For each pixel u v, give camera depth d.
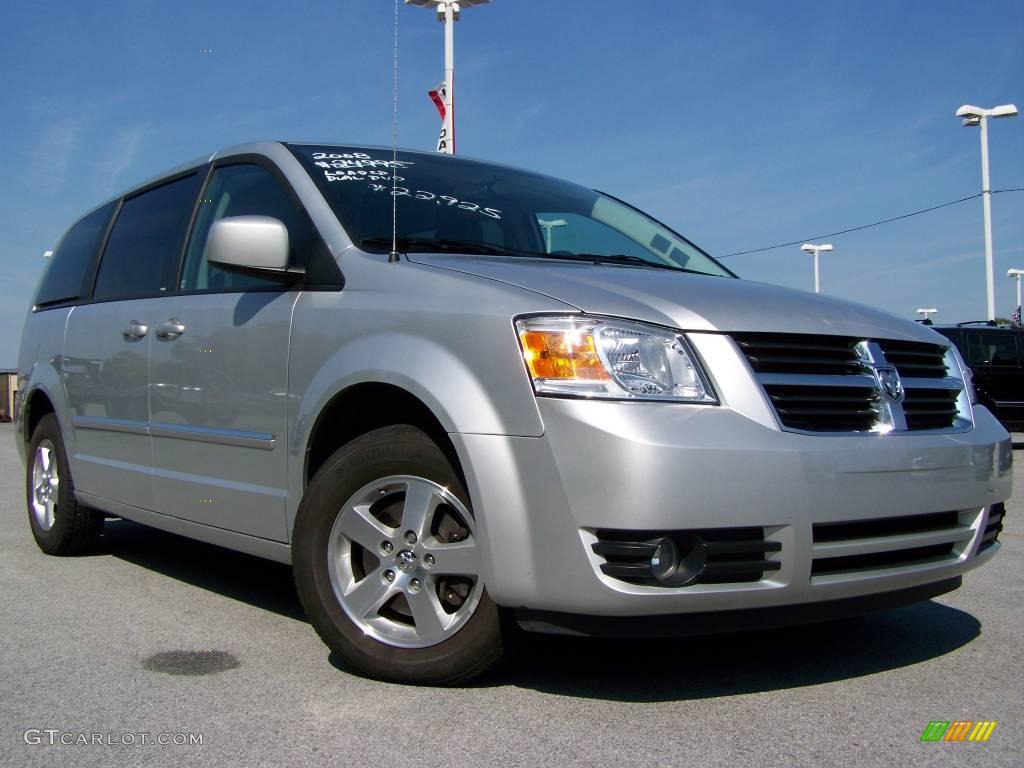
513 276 3.09
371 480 3.13
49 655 3.40
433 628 3.00
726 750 2.58
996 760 2.55
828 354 3.06
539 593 2.71
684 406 2.74
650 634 2.71
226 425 3.80
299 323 3.47
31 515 5.44
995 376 14.77
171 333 4.16
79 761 2.51
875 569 2.97
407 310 3.11
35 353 5.55
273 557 3.65
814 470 2.77
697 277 3.48
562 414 2.69
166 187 4.81
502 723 2.75
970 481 3.19
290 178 3.91
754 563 2.73
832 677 3.20
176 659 3.35
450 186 4.15
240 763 2.50
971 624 3.90
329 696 2.97
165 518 4.23
